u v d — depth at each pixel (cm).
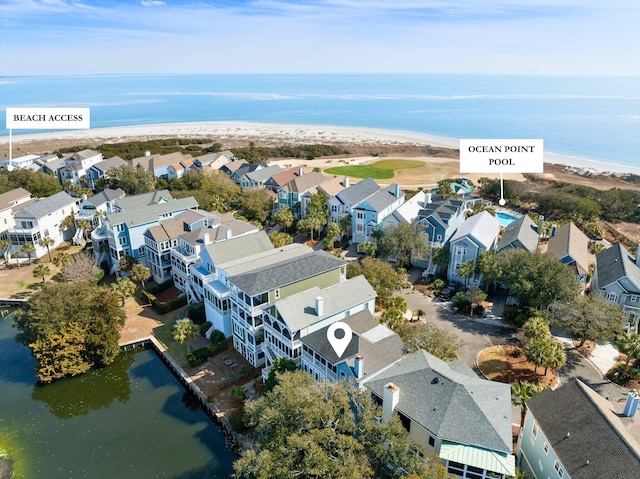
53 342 4844
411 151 18300
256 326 4844
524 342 4884
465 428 2955
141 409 4616
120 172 11088
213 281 5644
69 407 4684
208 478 3772
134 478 3797
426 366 3444
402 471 2823
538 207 9988
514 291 5481
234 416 4150
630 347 4303
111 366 5284
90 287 5556
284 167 15112
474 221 7069
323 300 4597
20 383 5084
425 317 5719
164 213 7750
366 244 7275
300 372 3491
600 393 4256
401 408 3206
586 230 8469
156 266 7094
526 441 3488
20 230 7938
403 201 9012
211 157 13775
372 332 4278
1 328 6169
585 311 4731
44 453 4084
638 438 3288
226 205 9850
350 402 3272
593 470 2684
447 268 6856
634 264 5794
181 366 5069
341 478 2608
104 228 7700
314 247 8162
